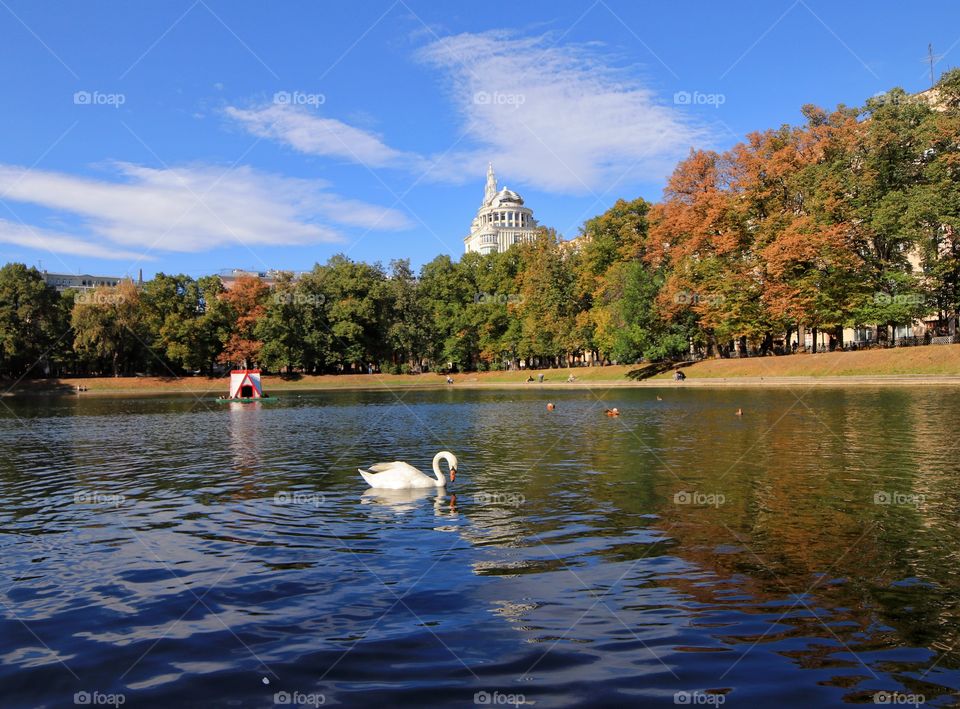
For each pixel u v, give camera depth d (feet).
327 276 379.55
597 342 293.23
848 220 203.00
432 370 388.37
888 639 22.71
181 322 336.70
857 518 38.58
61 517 43.47
